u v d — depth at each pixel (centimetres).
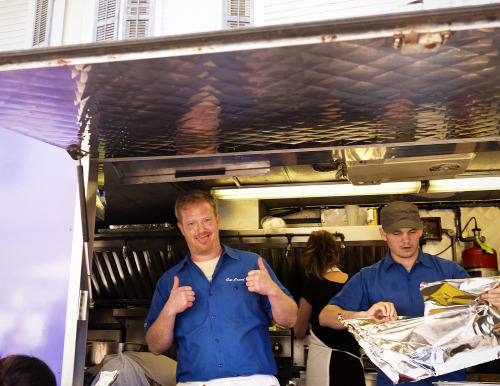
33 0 395
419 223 242
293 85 138
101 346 455
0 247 224
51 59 127
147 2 365
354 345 297
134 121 171
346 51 119
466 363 179
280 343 424
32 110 162
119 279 511
